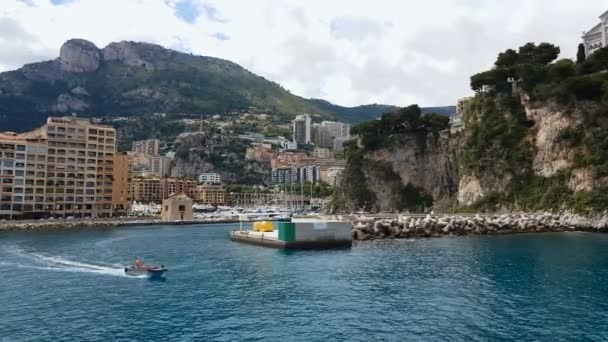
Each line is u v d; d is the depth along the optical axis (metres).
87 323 43.53
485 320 42.47
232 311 46.69
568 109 150.88
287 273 66.88
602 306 46.50
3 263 81.44
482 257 79.31
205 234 149.38
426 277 62.06
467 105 188.62
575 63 170.50
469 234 121.31
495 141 167.12
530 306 46.88
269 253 90.06
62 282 63.38
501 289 54.38
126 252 97.50
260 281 61.56
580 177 139.00
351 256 82.88
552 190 143.88
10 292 57.22
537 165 154.88
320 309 46.81
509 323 41.53
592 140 140.75
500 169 162.38
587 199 132.12
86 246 110.56
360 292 53.97
